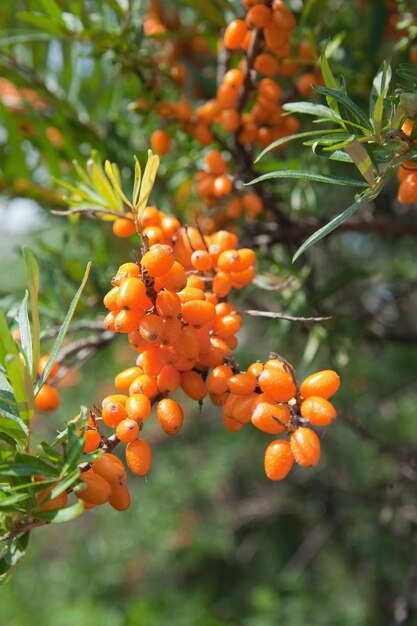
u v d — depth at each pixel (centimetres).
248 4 34
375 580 102
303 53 38
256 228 42
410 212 57
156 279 26
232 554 124
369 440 58
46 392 34
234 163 41
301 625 103
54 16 41
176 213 48
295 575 107
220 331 29
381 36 43
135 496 110
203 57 46
